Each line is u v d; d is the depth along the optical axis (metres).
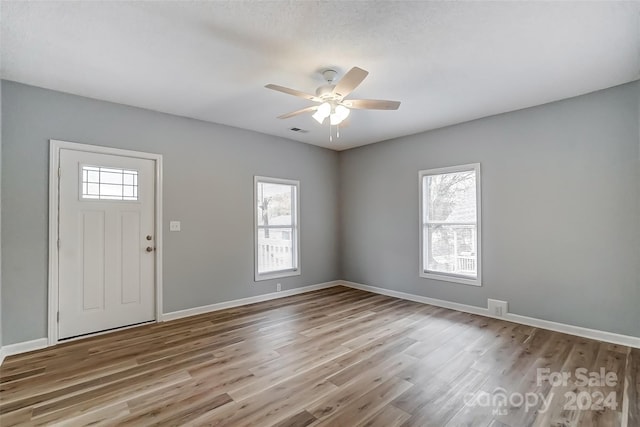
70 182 3.15
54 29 2.10
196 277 3.99
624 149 2.96
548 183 3.41
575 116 3.25
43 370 2.50
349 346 2.96
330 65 2.64
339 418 1.89
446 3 1.87
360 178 5.45
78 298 3.19
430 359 2.68
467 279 4.06
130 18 2.00
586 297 3.17
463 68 2.69
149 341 3.09
